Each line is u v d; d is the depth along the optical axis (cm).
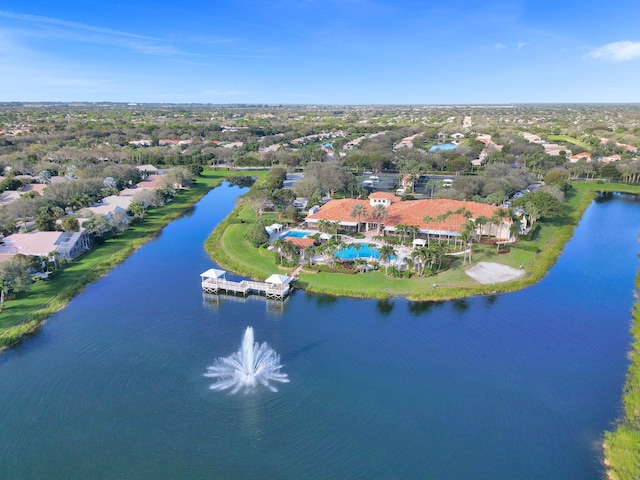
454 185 14850
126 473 4281
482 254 9931
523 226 11619
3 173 18412
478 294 8050
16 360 6053
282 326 6994
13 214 11612
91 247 10688
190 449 4569
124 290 8356
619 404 5178
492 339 6588
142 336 6688
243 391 5447
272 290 7969
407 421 4934
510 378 5675
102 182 15812
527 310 7475
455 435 4728
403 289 8200
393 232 11269
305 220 12319
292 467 4347
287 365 5962
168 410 5122
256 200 13225
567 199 15962
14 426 4850
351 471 4291
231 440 4681
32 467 4331
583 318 7206
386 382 5600
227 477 4238
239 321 7169
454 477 4206
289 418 4997
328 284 8438
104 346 6406
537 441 4631
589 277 8931
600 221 13425
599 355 6169
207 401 5266
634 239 11619
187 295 8156
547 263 9512
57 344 6450
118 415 5038
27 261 8388
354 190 15775
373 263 9231
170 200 16125
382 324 7025
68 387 5497
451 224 10988
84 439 4684
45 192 13475
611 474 4191
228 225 12494
